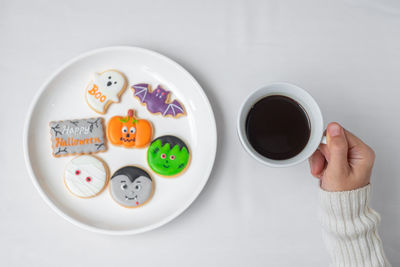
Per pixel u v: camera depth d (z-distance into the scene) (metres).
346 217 0.45
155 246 0.51
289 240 0.52
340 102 0.54
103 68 0.53
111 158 0.52
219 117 0.53
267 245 0.52
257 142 0.47
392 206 0.53
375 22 0.55
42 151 0.52
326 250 0.52
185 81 0.53
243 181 0.53
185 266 0.51
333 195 0.45
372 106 0.54
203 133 0.52
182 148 0.52
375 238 0.46
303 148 0.46
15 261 0.51
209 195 0.52
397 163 0.53
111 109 0.53
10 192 0.51
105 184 0.51
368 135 0.54
